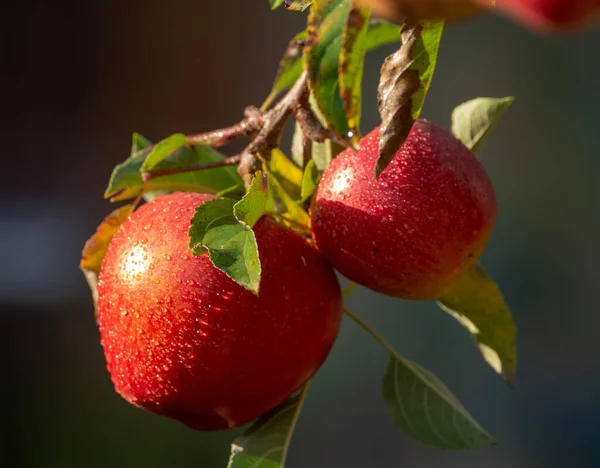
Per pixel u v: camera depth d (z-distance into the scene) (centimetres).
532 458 1124
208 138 275
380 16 102
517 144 1493
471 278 290
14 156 1259
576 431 1156
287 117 257
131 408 1043
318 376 1103
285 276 248
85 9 1284
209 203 226
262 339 243
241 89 1354
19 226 1225
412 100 191
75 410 1048
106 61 1295
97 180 1275
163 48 1327
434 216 257
